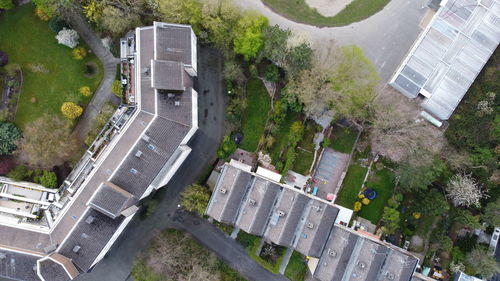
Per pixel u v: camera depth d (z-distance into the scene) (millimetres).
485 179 64250
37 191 62812
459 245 65500
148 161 55781
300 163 66500
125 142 56062
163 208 66625
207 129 66625
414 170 59875
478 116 64875
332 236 59344
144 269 65000
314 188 66250
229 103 66188
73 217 55531
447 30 62781
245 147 66625
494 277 63562
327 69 58000
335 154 67000
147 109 55906
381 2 66438
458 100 62656
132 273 65875
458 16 62750
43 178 62562
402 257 57719
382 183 66812
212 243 67000
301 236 58906
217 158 66562
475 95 65625
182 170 66688
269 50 58719
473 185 60969
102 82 65562
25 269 55094
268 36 58406
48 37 64812
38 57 64938
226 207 58062
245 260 67062
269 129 64812
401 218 66438
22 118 64938
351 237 58312
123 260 66125
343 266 58156
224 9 57062
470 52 62656
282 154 66062
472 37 62750
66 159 64250
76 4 59781
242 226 59062
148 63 56219
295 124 64000
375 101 61406
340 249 57812
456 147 65188
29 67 64875
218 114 66625
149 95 55906
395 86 63938
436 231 66000
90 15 59531
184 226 66875
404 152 60688
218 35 59438
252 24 58938
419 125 62188
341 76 57906
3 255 54438
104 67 65500
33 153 59094
